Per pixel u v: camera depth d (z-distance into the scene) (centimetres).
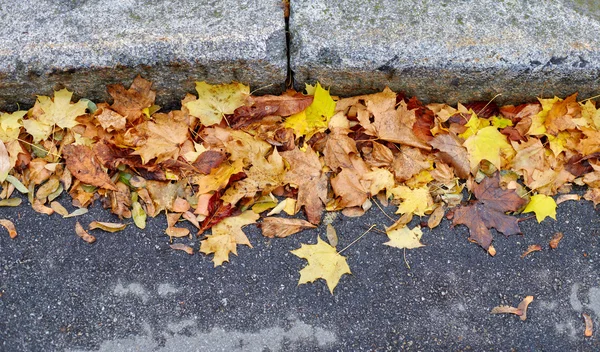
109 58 148
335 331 144
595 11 156
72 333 143
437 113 157
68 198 151
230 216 149
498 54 150
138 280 146
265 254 148
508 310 146
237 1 154
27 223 149
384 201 152
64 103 153
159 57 148
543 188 154
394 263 149
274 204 151
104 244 148
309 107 154
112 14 152
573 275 149
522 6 155
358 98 157
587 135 154
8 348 142
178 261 148
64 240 148
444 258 149
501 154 155
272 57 150
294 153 152
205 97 152
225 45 149
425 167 152
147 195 150
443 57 150
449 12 154
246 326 144
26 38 149
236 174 149
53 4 153
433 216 151
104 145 150
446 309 146
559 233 152
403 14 153
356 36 151
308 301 146
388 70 152
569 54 151
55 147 152
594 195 154
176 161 150
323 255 148
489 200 152
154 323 144
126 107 153
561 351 145
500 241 151
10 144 151
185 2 154
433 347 144
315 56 150
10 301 144
